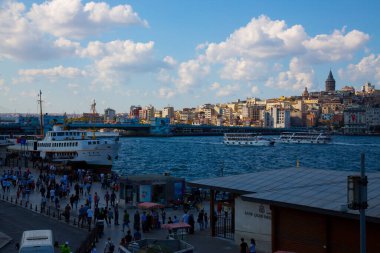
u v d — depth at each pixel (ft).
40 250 93.81
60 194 201.98
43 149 419.33
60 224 147.23
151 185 173.68
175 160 618.44
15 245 121.39
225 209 146.00
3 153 448.24
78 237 130.41
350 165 591.37
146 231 136.56
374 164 601.21
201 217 138.51
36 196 208.23
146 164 555.69
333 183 106.93
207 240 121.70
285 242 101.04
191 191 196.54
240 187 115.14
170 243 94.27
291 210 100.07
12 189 230.27
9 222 149.79
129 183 175.52
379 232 85.05
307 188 104.63
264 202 99.25
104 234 134.31
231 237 124.67
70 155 399.03
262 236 110.22
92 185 248.73
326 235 93.09
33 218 156.35
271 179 119.24
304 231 97.50
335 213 85.35
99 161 398.21
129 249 92.27
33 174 302.25
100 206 181.47
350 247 89.76
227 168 522.88
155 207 145.18
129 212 167.02
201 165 551.59
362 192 57.67
